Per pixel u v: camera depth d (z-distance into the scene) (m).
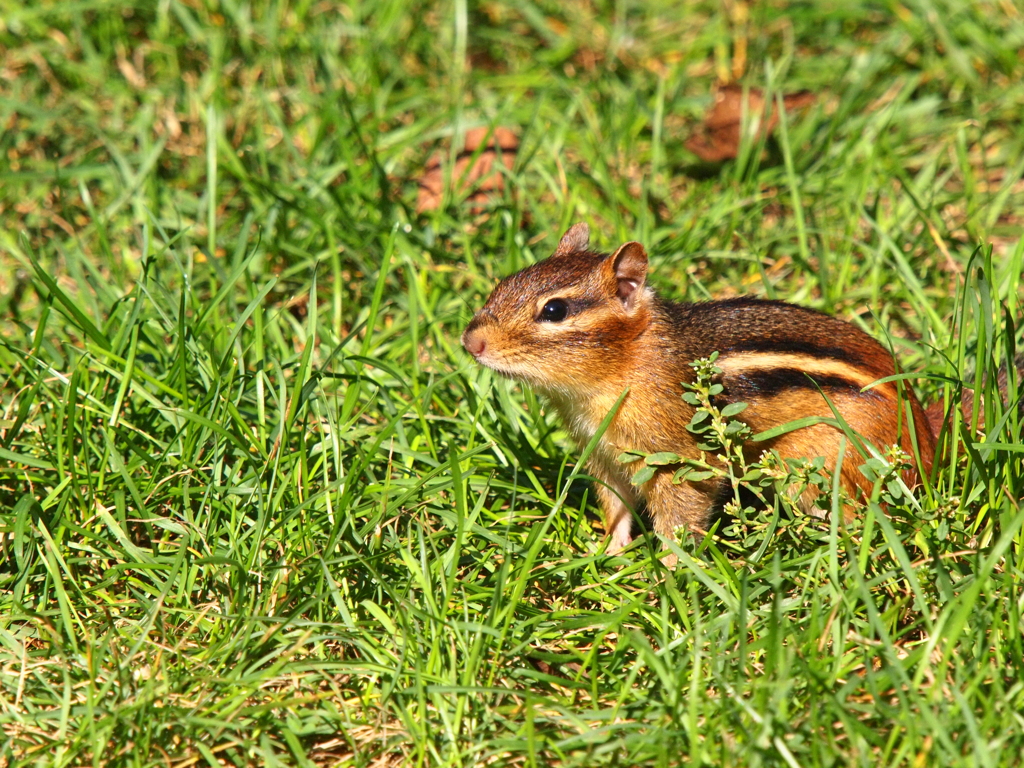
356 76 15.56
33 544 8.73
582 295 9.80
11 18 15.55
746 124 14.18
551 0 17.55
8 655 8.13
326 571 8.30
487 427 10.50
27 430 10.05
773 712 6.88
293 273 12.78
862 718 7.24
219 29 15.89
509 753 7.26
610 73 16.28
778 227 14.02
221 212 13.98
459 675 7.78
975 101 15.09
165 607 8.48
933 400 10.70
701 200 14.16
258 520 8.81
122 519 8.98
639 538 9.90
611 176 14.32
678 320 10.18
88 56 15.50
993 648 7.47
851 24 17.05
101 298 11.97
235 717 7.53
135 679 7.83
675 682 7.24
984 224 13.87
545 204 14.28
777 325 10.16
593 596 8.73
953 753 6.54
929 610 7.75
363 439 10.18
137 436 9.98
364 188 13.58
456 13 16.27
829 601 8.10
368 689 7.81
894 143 15.02
